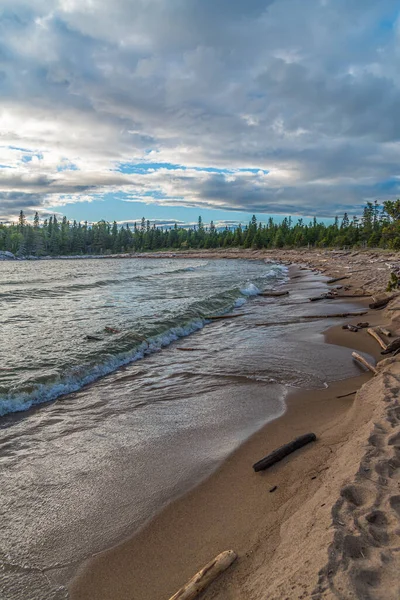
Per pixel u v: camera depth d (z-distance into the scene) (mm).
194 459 4773
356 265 45406
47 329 12562
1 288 27969
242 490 4016
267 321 14641
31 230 137500
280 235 115062
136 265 72250
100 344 10336
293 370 8414
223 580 2729
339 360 9070
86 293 24422
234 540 3223
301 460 4391
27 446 5199
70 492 4137
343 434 4840
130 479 4367
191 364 9078
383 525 2791
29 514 3771
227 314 16391
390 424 4574
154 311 16203
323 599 2141
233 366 8836
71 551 3268
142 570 3025
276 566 2666
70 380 7676
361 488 3289
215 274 42031
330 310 16500
